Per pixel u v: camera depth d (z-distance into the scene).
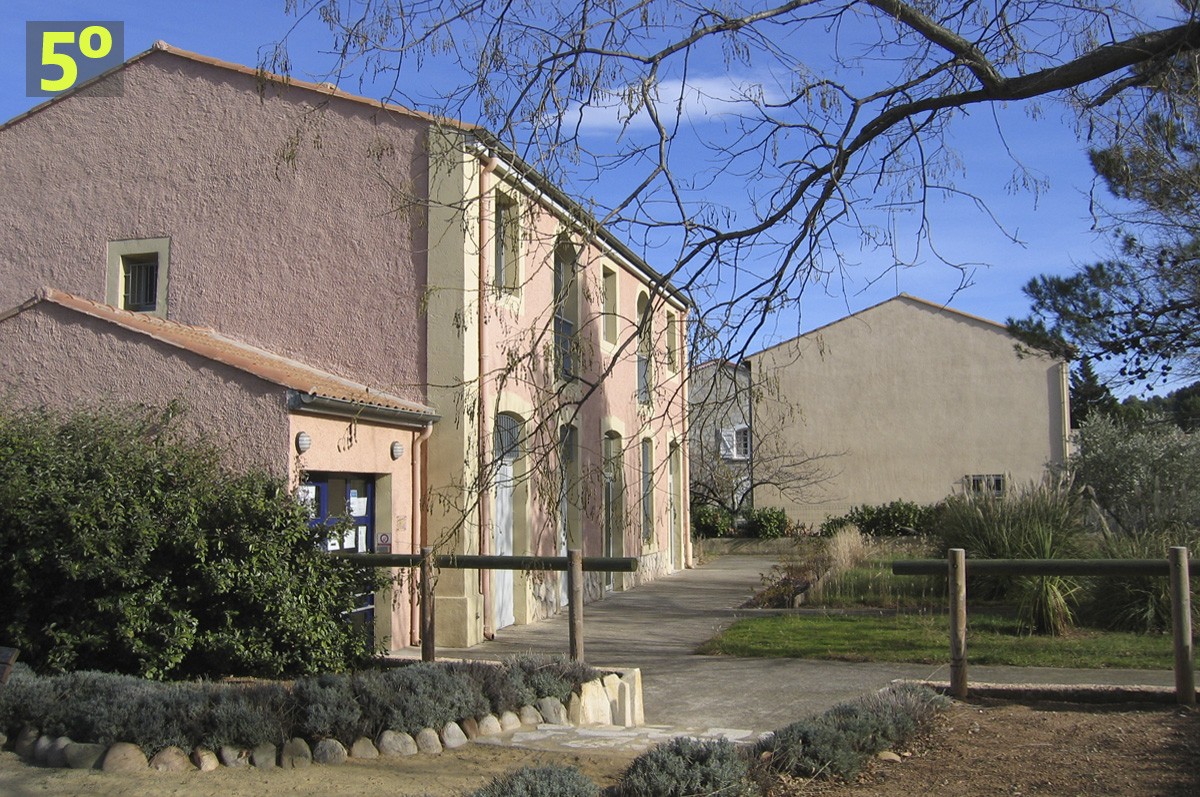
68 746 6.35
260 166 13.22
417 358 12.41
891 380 32.44
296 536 9.23
